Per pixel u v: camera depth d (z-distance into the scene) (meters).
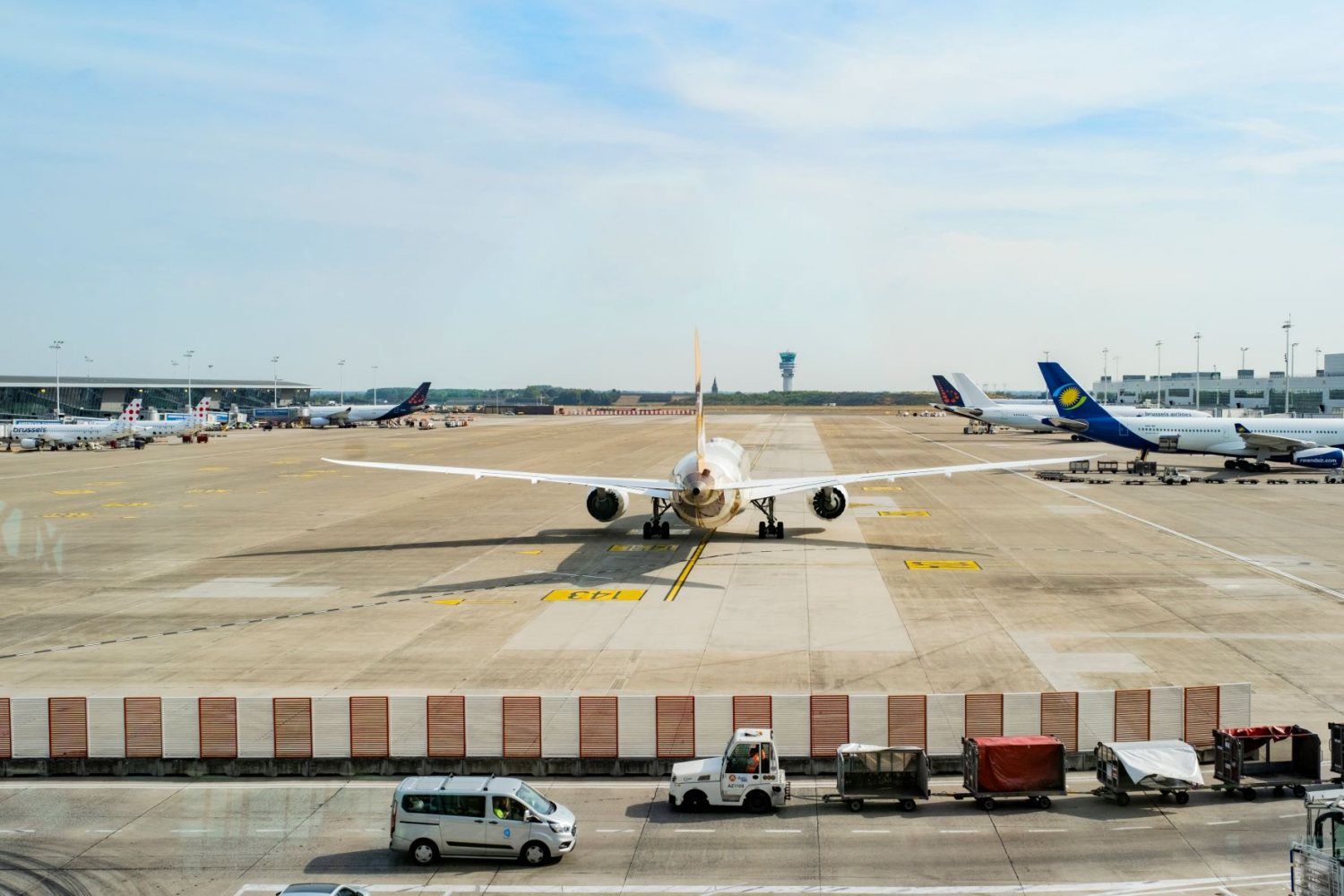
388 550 57.88
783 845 22.92
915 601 44.38
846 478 58.28
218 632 39.66
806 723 28.05
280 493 86.81
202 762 27.61
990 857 22.19
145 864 22.11
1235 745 25.44
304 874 21.67
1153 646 37.03
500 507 76.44
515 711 28.50
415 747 28.06
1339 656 35.62
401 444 155.12
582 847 22.92
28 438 145.62
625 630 39.59
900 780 25.30
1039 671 33.91
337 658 35.84
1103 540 60.19
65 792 26.41
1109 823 24.09
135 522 69.25
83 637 38.97
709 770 25.09
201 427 167.75
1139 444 105.06
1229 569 51.25
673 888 20.84
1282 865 21.72
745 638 38.28
